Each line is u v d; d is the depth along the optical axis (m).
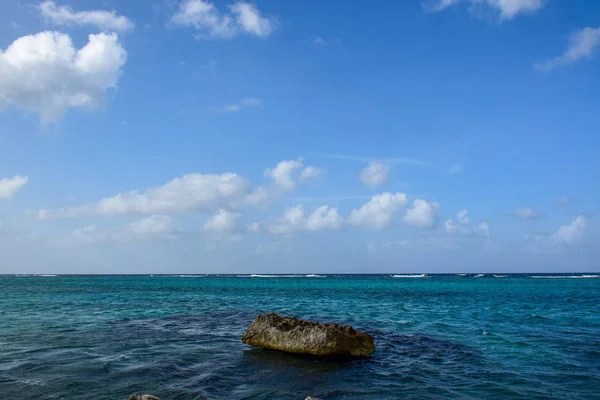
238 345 19.14
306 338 17.20
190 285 105.06
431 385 13.05
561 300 50.44
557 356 17.25
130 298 51.47
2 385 12.18
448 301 49.41
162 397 11.33
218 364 15.42
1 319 27.94
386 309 38.59
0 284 104.00
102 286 92.75
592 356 17.22
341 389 12.52
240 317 30.47
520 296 58.81
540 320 29.50
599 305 42.88
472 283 120.00
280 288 88.56
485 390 12.53
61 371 13.81
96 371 13.86
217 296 58.41
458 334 22.92
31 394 11.40
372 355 17.41
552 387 12.86
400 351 18.31
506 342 20.42
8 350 17.28
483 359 16.72
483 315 33.06
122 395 11.41
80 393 11.52
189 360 15.92
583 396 11.98
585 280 150.25
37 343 18.89
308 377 13.89
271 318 19.48
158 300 48.41
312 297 57.28
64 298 50.38
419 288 88.00
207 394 11.68
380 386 12.90
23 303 41.91
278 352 17.58
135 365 14.83
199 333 22.55
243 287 93.75
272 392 12.05
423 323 27.78
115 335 21.42
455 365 15.73
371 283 124.00
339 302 47.75
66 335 21.23
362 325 26.67
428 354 17.69
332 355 16.61
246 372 14.41
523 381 13.52
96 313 32.41
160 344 19.11
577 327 25.70
